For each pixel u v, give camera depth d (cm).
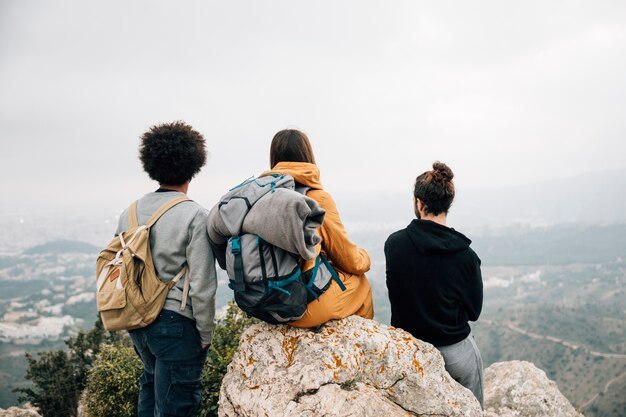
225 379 305
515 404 507
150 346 263
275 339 304
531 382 526
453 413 287
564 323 12362
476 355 338
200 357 278
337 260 294
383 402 272
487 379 567
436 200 314
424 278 311
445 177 316
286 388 276
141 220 269
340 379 279
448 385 300
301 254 243
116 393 862
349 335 298
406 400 284
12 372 7088
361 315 323
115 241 263
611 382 8362
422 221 317
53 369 1417
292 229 236
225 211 255
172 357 261
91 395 902
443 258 309
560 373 9569
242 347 311
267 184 260
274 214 239
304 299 262
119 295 245
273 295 246
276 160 295
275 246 247
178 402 267
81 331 1553
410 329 326
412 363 295
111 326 249
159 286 257
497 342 11856
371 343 295
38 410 1392
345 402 265
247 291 249
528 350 10969
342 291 296
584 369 9375
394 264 321
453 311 314
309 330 302
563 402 513
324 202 284
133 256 251
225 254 280
